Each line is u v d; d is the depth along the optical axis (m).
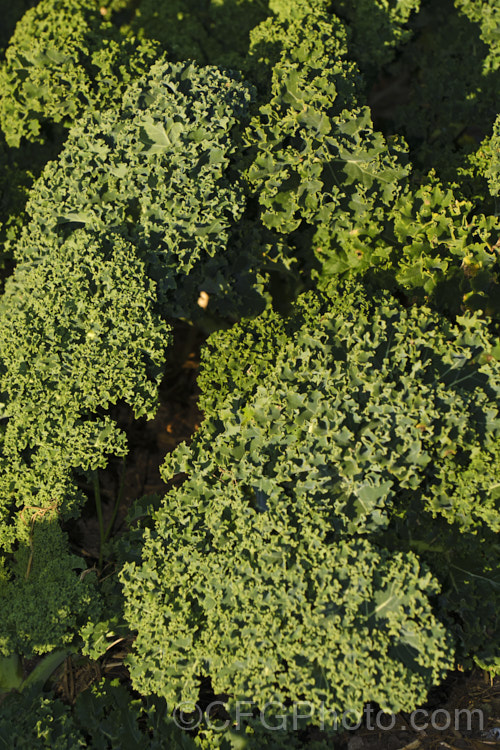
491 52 6.86
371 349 4.72
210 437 4.87
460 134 7.61
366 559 4.22
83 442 5.02
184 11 7.74
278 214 5.59
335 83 5.62
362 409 4.56
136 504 5.55
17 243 6.07
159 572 4.62
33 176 6.43
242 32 7.57
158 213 5.42
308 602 4.20
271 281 6.66
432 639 4.11
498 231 5.34
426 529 4.71
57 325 5.08
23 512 5.10
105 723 4.78
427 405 4.45
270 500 4.43
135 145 5.44
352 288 5.36
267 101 5.88
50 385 5.06
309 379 4.66
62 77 6.04
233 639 4.27
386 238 5.75
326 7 6.52
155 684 4.50
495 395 4.64
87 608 4.95
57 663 5.14
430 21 7.54
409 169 5.50
